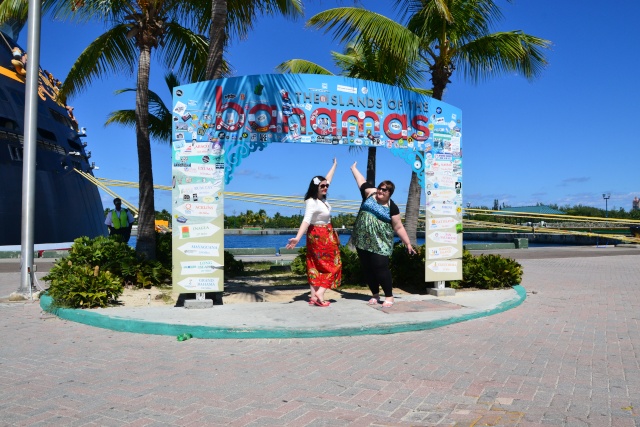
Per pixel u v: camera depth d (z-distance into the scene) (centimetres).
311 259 760
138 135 1087
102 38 1216
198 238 739
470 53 1253
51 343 583
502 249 2566
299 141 769
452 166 869
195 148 740
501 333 630
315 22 1098
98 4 1112
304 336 607
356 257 1024
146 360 513
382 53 1266
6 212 2173
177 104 738
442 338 604
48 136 2620
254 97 758
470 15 1215
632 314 768
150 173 1088
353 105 796
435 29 1208
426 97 852
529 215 2853
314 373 469
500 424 352
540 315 752
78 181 2828
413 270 939
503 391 419
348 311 716
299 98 772
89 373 470
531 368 484
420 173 848
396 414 371
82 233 2738
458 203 871
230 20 1230
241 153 754
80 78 1273
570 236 4294
